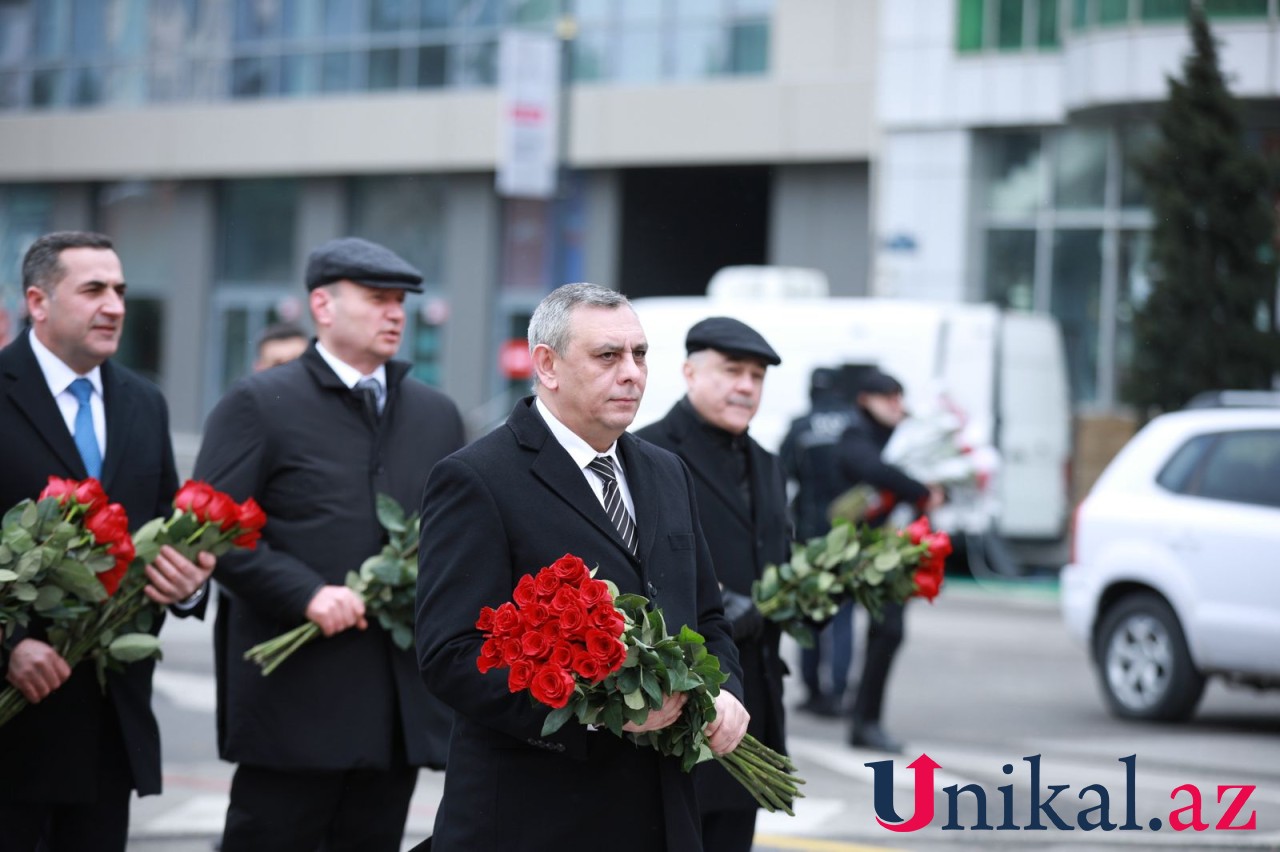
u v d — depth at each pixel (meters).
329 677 4.79
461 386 28.19
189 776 7.87
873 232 24.67
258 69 30.17
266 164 29.59
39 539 4.18
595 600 3.20
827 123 24.70
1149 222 22.16
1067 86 21.91
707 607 3.83
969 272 23.23
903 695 10.91
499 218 28.08
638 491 3.67
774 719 4.89
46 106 32.75
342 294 5.01
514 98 21.52
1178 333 17.81
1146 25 20.91
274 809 4.80
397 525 4.86
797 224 25.31
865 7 24.52
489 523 3.50
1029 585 17.22
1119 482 10.28
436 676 3.43
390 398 5.11
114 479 4.68
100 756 4.59
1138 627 9.95
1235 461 9.76
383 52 28.88
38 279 4.61
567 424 3.60
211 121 30.12
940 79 23.23
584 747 3.35
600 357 3.53
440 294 28.58
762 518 5.08
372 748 4.78
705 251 27.81
